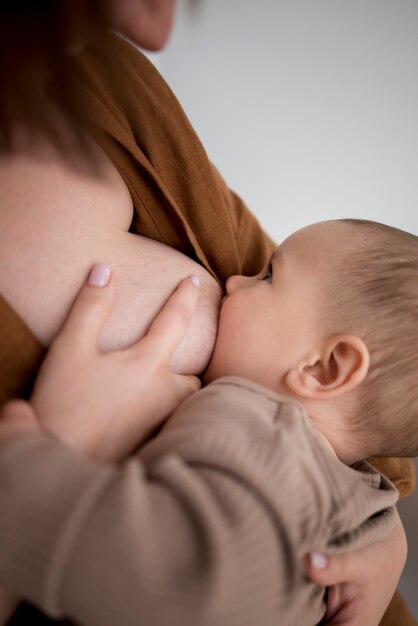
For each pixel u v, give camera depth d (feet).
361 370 1.73
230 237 2.44
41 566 1.01
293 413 1.52
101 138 1.75
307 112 4.25
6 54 1.03
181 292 1.76
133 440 1.47
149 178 1.92
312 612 1.50
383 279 1.88
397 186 4.16
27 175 1.56
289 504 1.23
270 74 4.27
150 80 2.12
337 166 4.38
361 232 2.04
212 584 1.03
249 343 1.96
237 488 1.19
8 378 1.43
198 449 1.27
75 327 1.47
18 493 1.04
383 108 3.93
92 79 1.79
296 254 2.05
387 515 1.75
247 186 4.94
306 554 1.35
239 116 4.58
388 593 1.78
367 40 3.76
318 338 1.87
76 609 1.04
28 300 1.52
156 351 1.56
